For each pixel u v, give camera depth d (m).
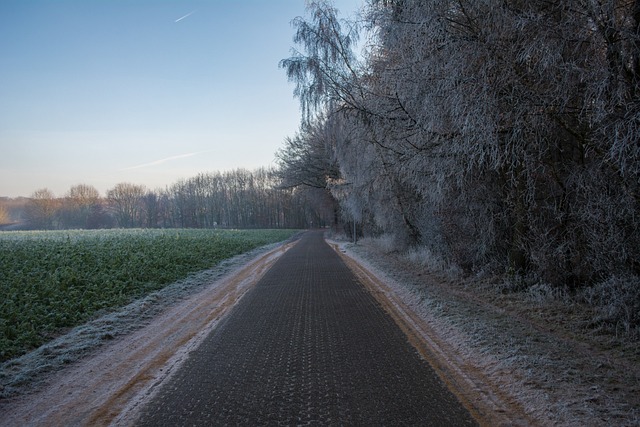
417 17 8.37
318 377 5.10
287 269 18.28
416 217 17.77
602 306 7.49
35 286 10.97
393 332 7.04
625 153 5.58
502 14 6.95
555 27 6.22
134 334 8.05
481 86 7.11
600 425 3.55
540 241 9.32
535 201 9.47
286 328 7.73
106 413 4.41
